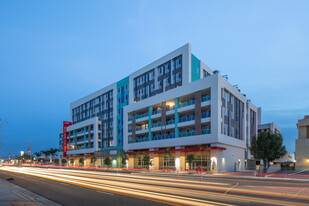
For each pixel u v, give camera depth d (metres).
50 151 118.19
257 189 16.64
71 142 94.62
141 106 56.50
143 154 49.09
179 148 45.41
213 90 41.03
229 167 43.81
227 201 11.91
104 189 17.20
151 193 14.86
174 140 46.28
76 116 97.62
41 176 31.70
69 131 95.56
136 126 59.12
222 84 42.56
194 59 53.06
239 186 18.55
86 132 83.50
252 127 71.00
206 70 57.75
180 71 51.56
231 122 46.19
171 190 16.17
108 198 13.28
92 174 36.44
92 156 74.56
